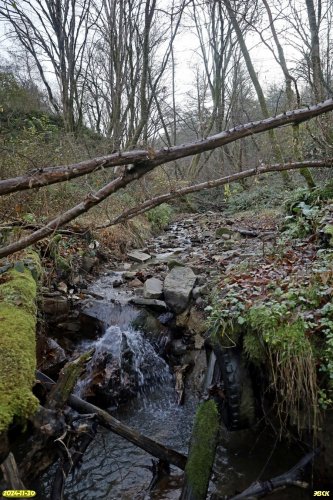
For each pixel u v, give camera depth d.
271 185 8.98
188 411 3.68
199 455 2.56
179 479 2.81
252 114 15.15
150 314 4.64
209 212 11.36
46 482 2.76
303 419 2.68
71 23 12.18
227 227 7.81
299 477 2.62
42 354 3.80
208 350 3.78
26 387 2.10
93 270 5.87
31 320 2.92
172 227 10.16
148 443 2.75
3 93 11.52
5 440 1.81
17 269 3.86
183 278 4.88
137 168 2.14
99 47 14.17
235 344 3.10
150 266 6.20
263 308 3.01
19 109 11.53
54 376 3.75
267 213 7.73
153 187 7.63
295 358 2.62
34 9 11.77
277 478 2.62
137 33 12.44
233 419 3.06
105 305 4.80
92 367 3.96
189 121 18.30
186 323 4.39
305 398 2.64
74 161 7.11
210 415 2.71
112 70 13.26
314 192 5.21
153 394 4.07
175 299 4.50
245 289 3.49
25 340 2.53
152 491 2.74
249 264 4.27
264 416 3.09
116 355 4.03
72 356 4.21
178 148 2.14
